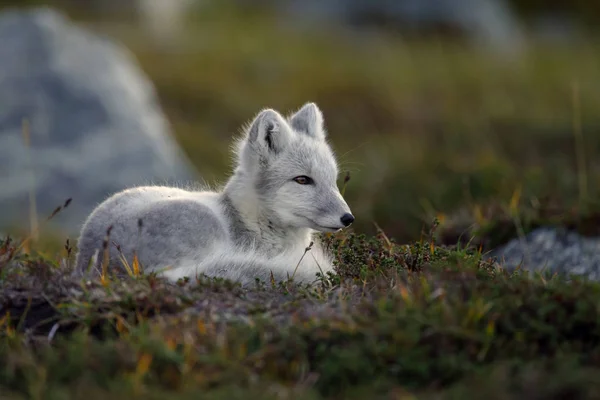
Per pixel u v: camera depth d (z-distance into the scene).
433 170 20.44
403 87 29.20
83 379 6.12
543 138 24.38
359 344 6.52
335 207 9.45
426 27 39.56
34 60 21.42
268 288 8.09
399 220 17.75
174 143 22.50
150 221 8.50
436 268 8.10
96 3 38.62
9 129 20.23
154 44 32.44
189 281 7.88
